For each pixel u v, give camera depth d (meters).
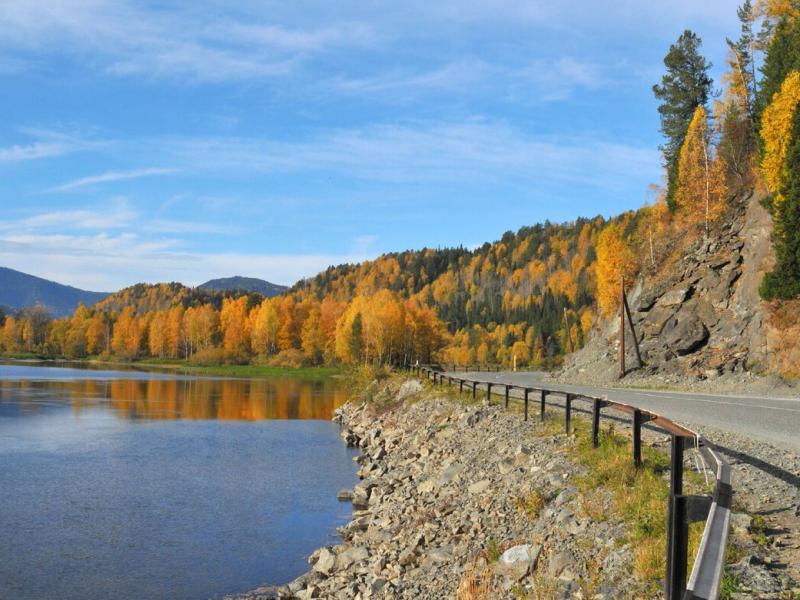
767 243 40.69
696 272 45.59
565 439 16.08
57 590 14.93
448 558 12.10
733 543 7.69
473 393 29.95
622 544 8.70
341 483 25.88
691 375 39.97
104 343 190.12
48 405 53.66
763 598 6.29
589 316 147.00
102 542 18.42
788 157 36.97
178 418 46.91
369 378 56.19
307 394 70.75
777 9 53.34
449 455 21.31
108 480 26.14
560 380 51.06
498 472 15.96
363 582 13.16
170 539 18.70
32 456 31.08
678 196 53.09
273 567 16.47
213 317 173.25
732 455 12.56
